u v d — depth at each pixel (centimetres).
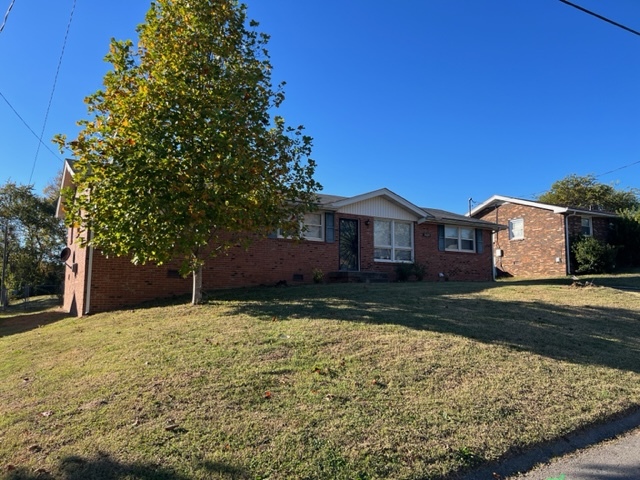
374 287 1327
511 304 1036
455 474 361
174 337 716
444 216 2042
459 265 2014
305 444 379
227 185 884
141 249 884
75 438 395
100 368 587
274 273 1520
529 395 509
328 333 705
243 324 787
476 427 426
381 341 668
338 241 1697
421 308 935
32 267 3300
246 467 347
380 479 341
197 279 1068
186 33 937
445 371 560
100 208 891
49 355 716
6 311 2078
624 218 2577
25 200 3266
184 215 869
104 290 1222
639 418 492
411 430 411
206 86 950
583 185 4112
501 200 2738
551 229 2458
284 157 1033
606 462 392
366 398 471
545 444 416
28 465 356
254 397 468
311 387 495
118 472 340
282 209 1058
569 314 967
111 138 895
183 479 331
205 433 395
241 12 1031
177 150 888
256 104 980
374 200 1803
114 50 920
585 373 597
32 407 472
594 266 2281
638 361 671
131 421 421
